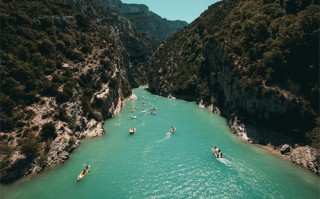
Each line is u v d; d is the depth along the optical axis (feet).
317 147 196.75
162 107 411.13
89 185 174.60
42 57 284.61
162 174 187.73
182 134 269.64
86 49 350.02
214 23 527.40
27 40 290.35
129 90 494.59
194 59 533.55
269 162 202.80
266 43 277.03
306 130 214.69
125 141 251.19
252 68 273.54
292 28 249.14
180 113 366.43
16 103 221.46
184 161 206.69
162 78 575.79
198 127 293.84
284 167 194.70
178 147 234.99
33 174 186.60
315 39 238.48
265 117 244.01
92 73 325.83
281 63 245.04
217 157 211.82
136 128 292.40
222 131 278.67
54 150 206.08
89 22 417.49
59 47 320.50
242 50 313.94
